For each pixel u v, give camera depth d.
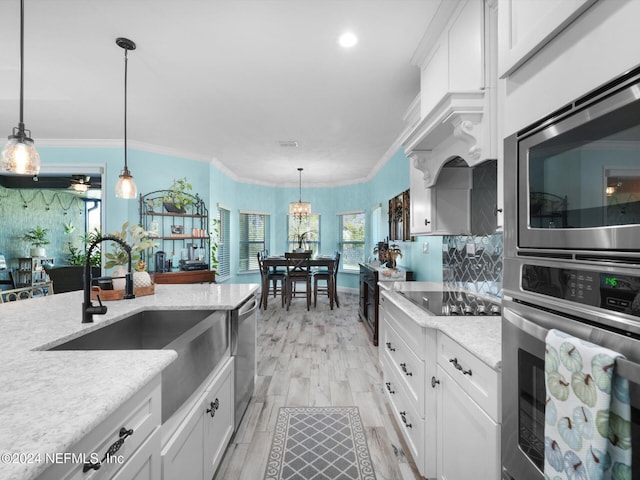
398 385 2.05
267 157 5.16
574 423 0.63
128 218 4.45
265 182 7.36
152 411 0.97
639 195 0.56
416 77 2.61
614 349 0.60
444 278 2.84
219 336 1.73
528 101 0.86
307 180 7.17
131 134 4.10
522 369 0.88
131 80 2.68
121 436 0.81
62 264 8.34
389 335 2.34
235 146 4.57
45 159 4.39
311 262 5.48
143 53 2.29
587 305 0.67
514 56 0.89
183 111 3.32
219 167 5.64
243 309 2.07
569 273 0.72
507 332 0.94
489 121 1.49
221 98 3.01
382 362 2.66
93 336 1.47
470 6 1.63
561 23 0.72
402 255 4.14
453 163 2.07
